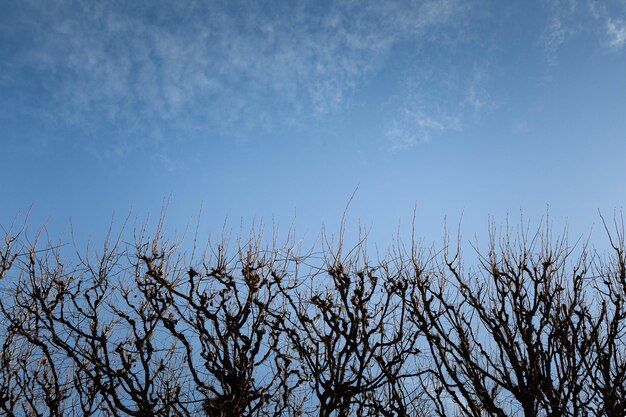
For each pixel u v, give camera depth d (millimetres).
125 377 8250
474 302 9602
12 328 8930
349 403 8328
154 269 9156
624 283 9078
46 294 9125
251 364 8500
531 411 8227
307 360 8609
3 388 8914
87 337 8461
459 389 8500
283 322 9000
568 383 8312
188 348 8414
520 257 9789
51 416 8305
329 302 9305
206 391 8453
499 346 8922
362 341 8727
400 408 8391
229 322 8750
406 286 9641
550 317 8922
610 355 8414
